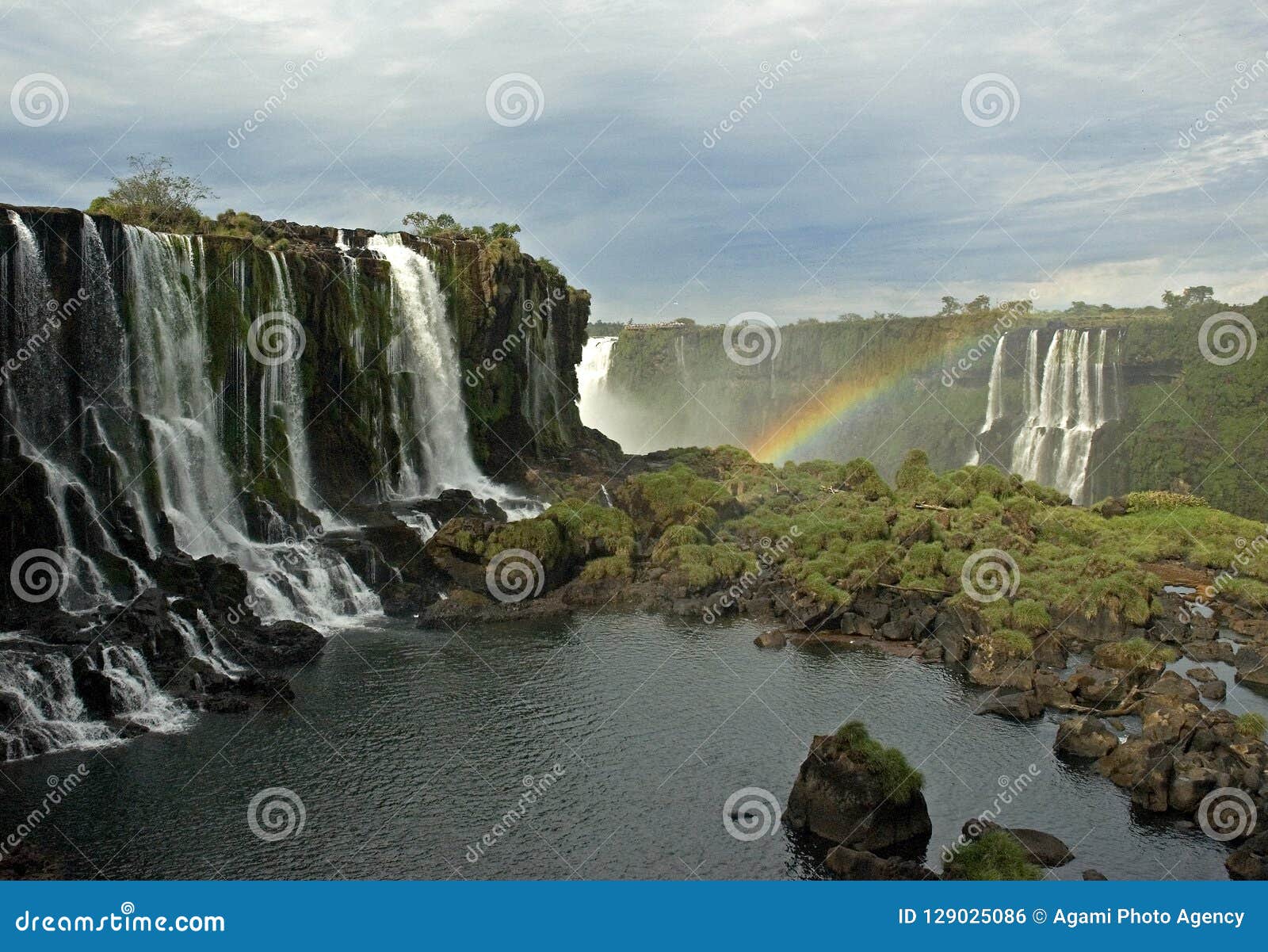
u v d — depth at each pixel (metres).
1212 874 35.72
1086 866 36.34
